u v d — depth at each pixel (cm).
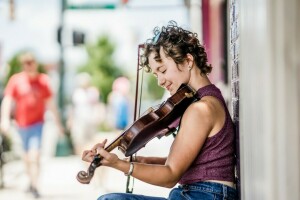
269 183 234
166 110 335
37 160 909
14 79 892
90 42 2931
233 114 384
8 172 1270
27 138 901
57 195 952
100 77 2862
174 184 318
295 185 229
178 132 321
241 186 312
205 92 333
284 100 230
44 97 896
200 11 977
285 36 229
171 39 338
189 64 339
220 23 901
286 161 231
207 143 322
